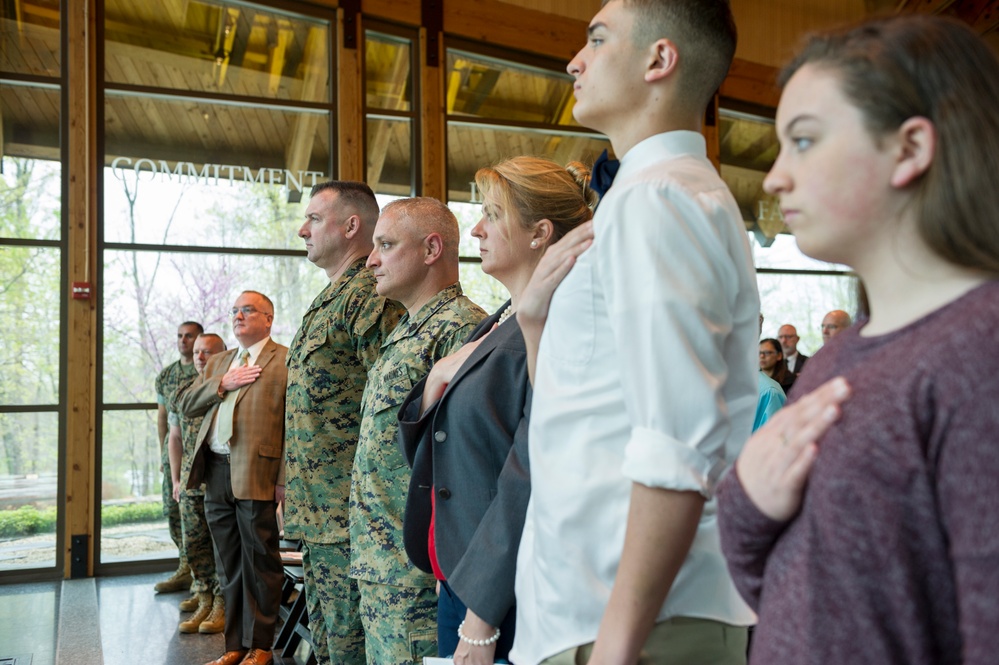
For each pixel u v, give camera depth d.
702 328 1.00
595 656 1.00
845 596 0.66
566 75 7.91
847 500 0.66
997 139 0.69
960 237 0.69
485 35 7.52
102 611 5.14
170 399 5.38
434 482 1.79
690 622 1.10
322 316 2.82
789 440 0.72
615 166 1.27
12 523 6.24
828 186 0.75
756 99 8.55
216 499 3.98
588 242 1.23
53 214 6.50
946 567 0.63
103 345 6.51
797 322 8.60
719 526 0.81
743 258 1.12
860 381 0.69
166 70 6.82
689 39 1.18
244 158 6.97
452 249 2.45
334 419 2.76
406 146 7.36
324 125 7.17
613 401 1.12
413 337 2.30
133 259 6.64
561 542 1.13
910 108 0.71
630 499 1.02
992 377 0.61
